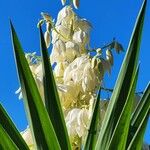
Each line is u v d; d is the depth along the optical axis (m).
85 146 2.25
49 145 2.16
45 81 2.26
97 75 2.78
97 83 2.78
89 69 2.79
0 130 2.08
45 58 2.24
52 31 3.07
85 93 2.80
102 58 2.81
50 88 2.26
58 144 2.16
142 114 2.25
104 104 2.67
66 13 3.10
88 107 2.74
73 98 2.82
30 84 2.15
